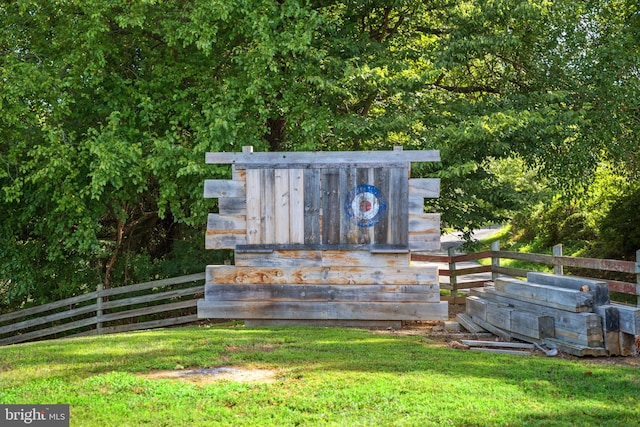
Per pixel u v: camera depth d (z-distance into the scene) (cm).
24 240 1630
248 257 1105
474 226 1593
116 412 563
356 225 1095
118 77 1430
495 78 1770
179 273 1647
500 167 1981
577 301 870
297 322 1109
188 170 1251
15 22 1462
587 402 603
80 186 1444
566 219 2522
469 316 1126
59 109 1365
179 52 1486
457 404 584
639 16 1669
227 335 934
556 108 1502
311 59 1380
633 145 1617
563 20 1620
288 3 1338
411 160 1087
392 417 549
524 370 725
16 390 634
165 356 779
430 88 1734
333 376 675
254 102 1421
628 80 1573
